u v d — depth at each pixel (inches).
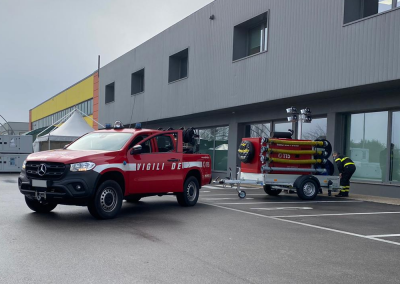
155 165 382.3
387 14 506.3
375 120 617.0
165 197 519.2
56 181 315.3
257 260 223.3
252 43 787.4
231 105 780.0
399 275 202.7
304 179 510.0
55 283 179.2
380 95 581.0
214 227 312.5
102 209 331.6
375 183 599.8
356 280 193.6
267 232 298.5
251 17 735.7
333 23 579.5
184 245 252.8
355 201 519.2
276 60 676.7
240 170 537.6
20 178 339.9
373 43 522.6
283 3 666.2
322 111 673.0
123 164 351.6
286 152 512.4
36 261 211.3
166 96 1011.3
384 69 507.8
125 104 1250.0
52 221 321.4
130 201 470.6
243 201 488.4
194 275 194.7
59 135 1031.6
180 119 1061.1
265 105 754.8
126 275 192.4
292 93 645.3
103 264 208.8
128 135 380.5
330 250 249.6
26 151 1026.7
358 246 261.7
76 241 255.9
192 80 903.1
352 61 550.0
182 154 415.8
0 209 377.4
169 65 1002.7
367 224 343.3
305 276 197.5
